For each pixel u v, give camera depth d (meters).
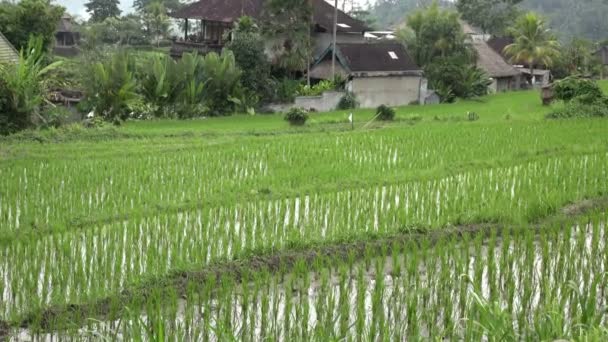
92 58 42.47
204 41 48.88
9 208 15.29
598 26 103.56
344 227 13.95
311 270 11.86
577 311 9.74
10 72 28.55
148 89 36.34
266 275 10.91
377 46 48.44
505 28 85.88
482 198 16.17
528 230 13.23
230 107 39.56
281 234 13.41
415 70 48.31
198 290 10.73
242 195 16.41
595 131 27.66
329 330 9.09
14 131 28.08
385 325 9.26
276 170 19.44
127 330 9.12
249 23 43.00
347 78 45.25
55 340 9.12
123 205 15.48
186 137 27.50
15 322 9.56
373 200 15.68
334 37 45.66
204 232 12.84
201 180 18.12
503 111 41.91
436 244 12.58
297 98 42.47
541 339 8.49
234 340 8.45
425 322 9.71
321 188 17.17
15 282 10.45
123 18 74.75
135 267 11.38
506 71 63.31
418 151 22.84
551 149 23.09
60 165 19.70
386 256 12.67
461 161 20.92
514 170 19.50
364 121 35.31
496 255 12.69
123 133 27.56
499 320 8.62
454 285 10.84
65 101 37.69
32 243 12.04
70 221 14.02
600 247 12.87
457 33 55.94
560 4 116.31
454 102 50.84
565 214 15.23
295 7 44.03
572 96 38.41
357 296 10.07
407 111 42.50
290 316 9.62
